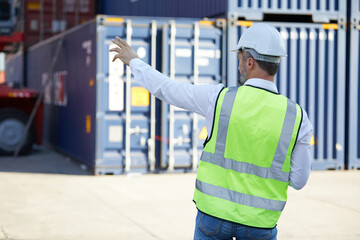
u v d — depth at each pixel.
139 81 3.19
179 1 13.40
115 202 8.83
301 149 3.04
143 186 10.20
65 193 9.50
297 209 8.46
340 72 12.10
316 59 12.03
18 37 16.33
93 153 11.48
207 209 3.02
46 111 17.00
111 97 11.24
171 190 9.85
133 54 3.26
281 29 11.85
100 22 11.12
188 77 11.52
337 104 12.10
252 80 3.08
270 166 3.01
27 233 6.92
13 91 14.22
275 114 3.01
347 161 12.31
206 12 12.36
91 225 7.37
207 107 3.08
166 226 7.38
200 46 11.50
